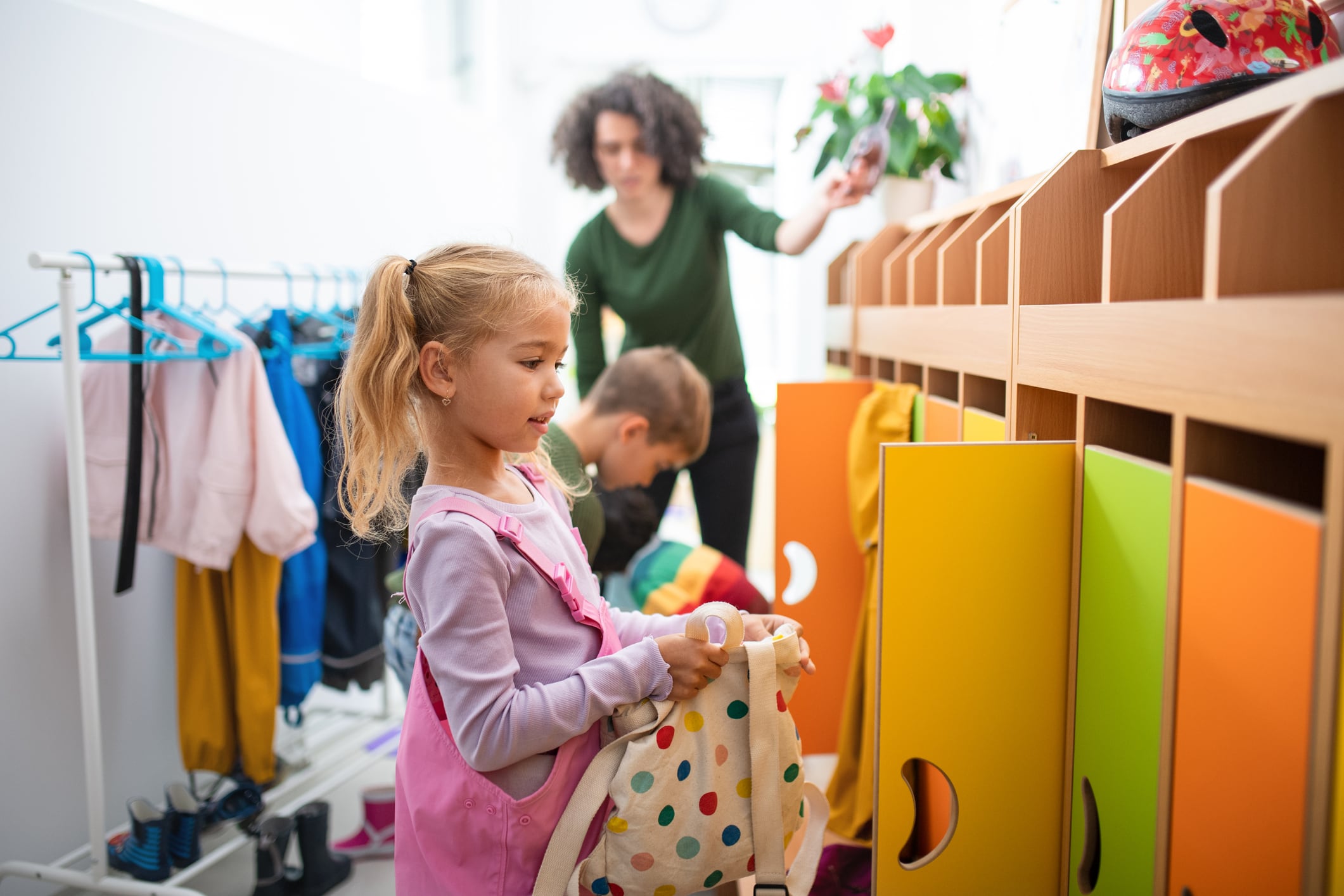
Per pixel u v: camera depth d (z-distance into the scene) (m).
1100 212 1.16
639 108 2.45
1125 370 0.91
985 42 2.00
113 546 1.98
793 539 1.77
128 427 1.79
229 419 1.79
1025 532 1.08
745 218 2.54
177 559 2.03
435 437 0.98
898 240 2.05
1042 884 1.12
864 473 1.62
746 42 3.61
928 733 1.09
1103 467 0.99
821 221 2.30
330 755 2.35
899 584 1.07
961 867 1.11
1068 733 1.10
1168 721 0.86
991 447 1.07
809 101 3.57
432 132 3.16
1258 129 0.89
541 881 0.90
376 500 0.98
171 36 2.10
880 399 1.65
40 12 1.81
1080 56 1.46
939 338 1.47
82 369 1.82
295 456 2.00
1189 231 0.96
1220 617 0.79
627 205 2.63
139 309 1.68
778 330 3.84
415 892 0.96
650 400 1.98
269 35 2.60
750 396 2.78
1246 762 0.76
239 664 1.90
